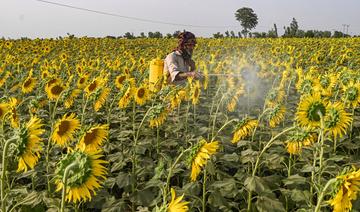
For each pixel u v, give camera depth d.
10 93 10.76
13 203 4.21
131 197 4.51
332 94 7.80
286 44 33.59
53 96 6.94
